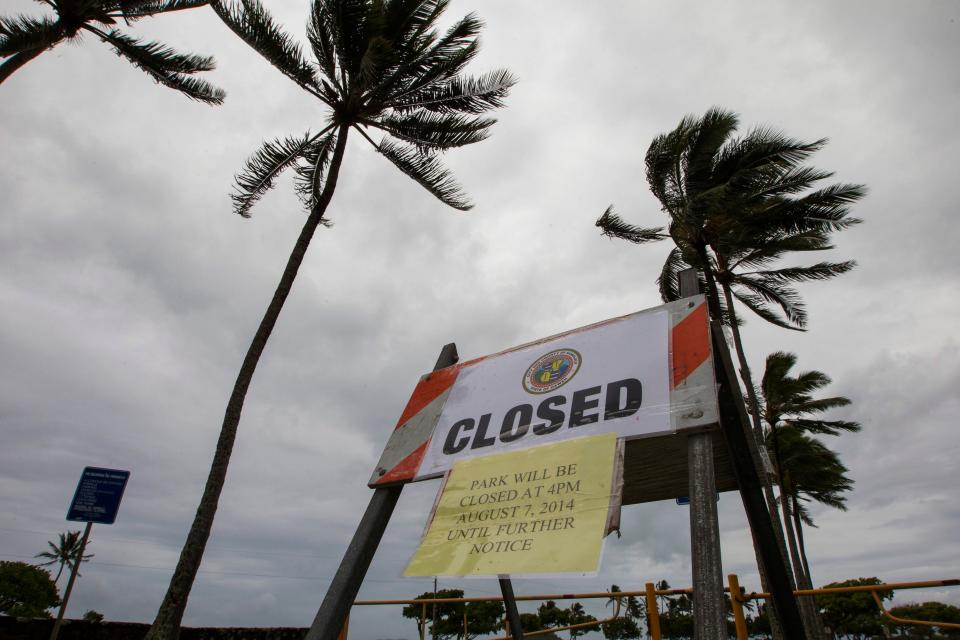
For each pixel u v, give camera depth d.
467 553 1.75
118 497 6.05
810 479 27.30
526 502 1.81
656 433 1.79
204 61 9.91
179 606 7.12
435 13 10.53
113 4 8.94
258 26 9.88
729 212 14.66
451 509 1.95
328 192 10.55
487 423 2.26
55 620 5.71
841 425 24.16
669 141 14.80
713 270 17.44
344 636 4.68
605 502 1.66
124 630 6.92
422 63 10.54
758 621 11.86
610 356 2.21
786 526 18.12
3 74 8.19
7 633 5.69
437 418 2.46
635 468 2.43
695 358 1.97
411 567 1.81
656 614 4.12
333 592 1.97
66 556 40.81
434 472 2.17
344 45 10.38
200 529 7.73
